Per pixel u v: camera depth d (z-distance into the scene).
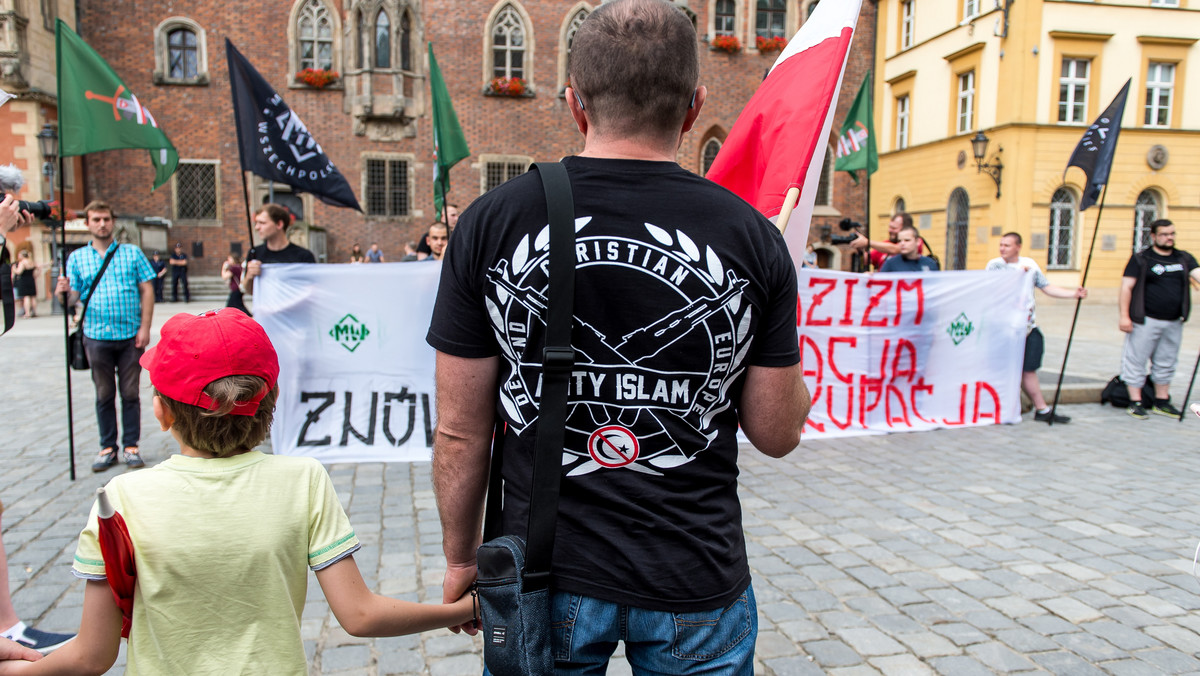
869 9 27.42
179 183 24.91
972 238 23.20
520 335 1.32
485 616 1.31
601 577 1.33
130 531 1.56
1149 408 8.17
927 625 3.38
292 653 1.65
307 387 6.07
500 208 1.33
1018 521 4.72
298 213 25.30
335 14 24.86
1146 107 22.56
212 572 1.59
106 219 5.57
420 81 25.42
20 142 21.44
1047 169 21.78
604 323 1.29
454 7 25.19
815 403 7.11
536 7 25.56
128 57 24.50
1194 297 22.52
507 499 1.40
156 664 1.57
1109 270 22.52
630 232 1.30
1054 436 7.06
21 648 1.84
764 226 1.37
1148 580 3.87
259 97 6.55
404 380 6.13
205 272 25.11
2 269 3.05
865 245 8.53
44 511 4.76
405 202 25.70
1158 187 22.53
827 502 5.09
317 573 1.69
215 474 1.63
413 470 5.83
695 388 1.33
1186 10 22.02
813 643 3.22
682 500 1.35
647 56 1.34
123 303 5.62
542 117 25.92
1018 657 3.12
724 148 2.48
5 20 20.67
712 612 1.37
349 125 25.20
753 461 6.18
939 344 7.37
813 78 2.15
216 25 24.66
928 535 4.47
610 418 1.31
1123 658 3.12
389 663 3.05
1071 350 12.62
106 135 5.73
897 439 6.96
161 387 1.61
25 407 7.99
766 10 26.22
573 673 1.36
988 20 22.20
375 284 6.06
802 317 7.02
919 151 25.44
